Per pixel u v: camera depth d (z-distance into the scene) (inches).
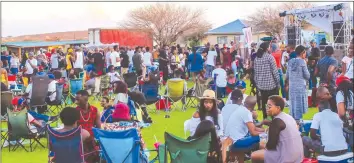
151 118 478.6
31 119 346.3
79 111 268.4
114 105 337.7
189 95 529.3
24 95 475.5
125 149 245.9
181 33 1628.9
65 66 838.5
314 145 260.1
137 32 1571.1
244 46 902.4
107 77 603.5
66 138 245.4
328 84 400.2
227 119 282.7
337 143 249.0
